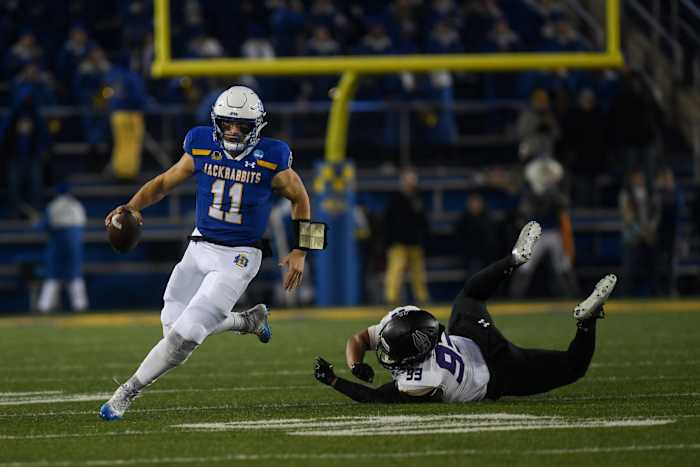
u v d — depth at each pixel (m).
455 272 72.06
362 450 20.23
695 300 65.62
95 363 38.50
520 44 62.97
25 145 71.25
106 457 19.95
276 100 74.19
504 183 72.75
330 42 63.19
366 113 74.12
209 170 25.02
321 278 65.62
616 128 69.56
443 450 20.14
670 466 18.72
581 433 21.72
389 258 65.75
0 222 71.75
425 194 74.00
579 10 63.00
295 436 21.86
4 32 79.50
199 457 19.81
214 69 61.88
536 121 69.06
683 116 73.19
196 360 39.12
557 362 25.67
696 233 72.06
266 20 69.12
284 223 68.31
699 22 71.69
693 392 28.28
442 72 73.44
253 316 27.02
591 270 73.25
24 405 27.83
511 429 22.25
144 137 75.75
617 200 74.62
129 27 77.25
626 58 69.56
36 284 69.81
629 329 48.06
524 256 25.84
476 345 26.00
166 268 71.94
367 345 25.89
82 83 74.88
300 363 37.47
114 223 24.88
